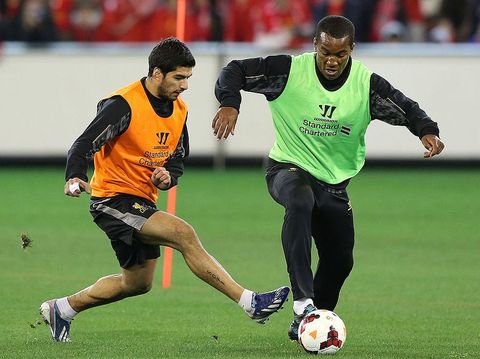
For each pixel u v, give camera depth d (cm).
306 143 2727
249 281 3816
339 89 2711
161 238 2586
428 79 7144
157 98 2616
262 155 7262
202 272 2556
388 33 7656
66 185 2462
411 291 3666
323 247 2750
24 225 5050
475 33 7788
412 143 7256
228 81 2675
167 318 3184
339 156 2738
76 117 7244
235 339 2867
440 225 5144
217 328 3036
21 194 6112
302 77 2717
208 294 3594
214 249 4462
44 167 7375
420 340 2873
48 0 7675
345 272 2772
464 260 4278
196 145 7256
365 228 5047
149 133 2611
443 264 4188
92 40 7912
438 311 3334
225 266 4100
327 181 2716
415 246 4588
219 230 4950
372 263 4203
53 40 7619
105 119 2547
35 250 4406
